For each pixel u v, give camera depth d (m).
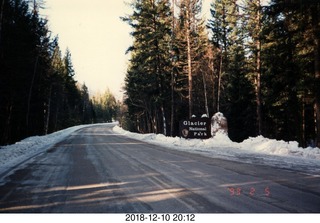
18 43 28.84
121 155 16.80
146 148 21.36
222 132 24.52
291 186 8.49
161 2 35.81
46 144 25.92
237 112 37.78
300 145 27.75
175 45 35.28
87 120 129.62
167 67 38.09
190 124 25.11
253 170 11.22
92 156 16.45
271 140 18.70
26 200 7.38
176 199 7.30
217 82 46.88
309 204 6.77
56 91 66.50
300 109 28.06
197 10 31.44
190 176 10.18
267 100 27.38
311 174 10.20
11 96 30.47
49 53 44.31
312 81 18.09
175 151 18.97
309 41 18.75
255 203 6.89
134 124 74.06
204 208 6.57
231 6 37.81
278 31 21.50
